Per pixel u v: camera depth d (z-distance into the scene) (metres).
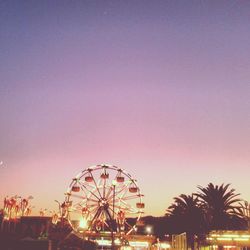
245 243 58.22
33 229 50.28
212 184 71.06
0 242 44.69
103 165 84.38
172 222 79.81
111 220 72.62
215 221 69.88
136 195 85.38
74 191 80.38
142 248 116.19
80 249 52.50
